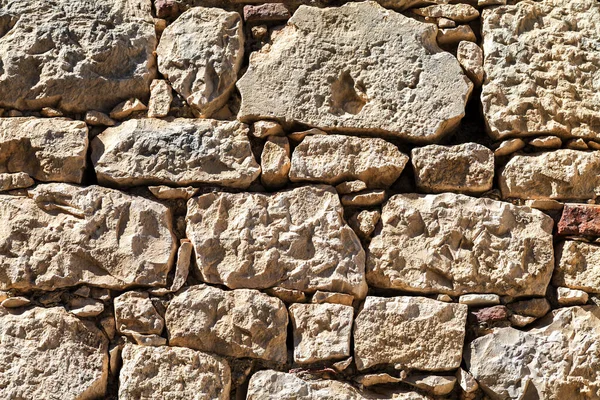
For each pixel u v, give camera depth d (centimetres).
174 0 323
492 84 313
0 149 301
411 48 314
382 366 289
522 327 293
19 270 287
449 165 304
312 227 296
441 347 287
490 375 285
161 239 293
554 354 286
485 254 296
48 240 291
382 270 295
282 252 293
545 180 305
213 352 287
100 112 309
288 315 290
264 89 310
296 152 305
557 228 302
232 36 317
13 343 281
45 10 315
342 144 305
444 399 289
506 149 308
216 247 294
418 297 293
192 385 280
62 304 289
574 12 325
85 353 282
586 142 311
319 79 312
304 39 317
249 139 307
